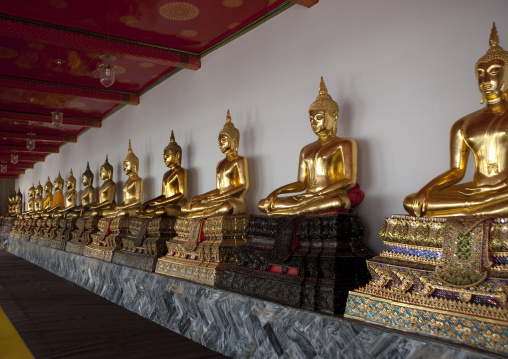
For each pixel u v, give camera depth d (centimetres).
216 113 602
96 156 1046
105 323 495
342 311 327
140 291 546
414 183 365
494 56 286
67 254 844
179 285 468
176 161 643
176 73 709
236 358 379
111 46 583
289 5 495
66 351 388
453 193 287
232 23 554
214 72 613
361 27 416
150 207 629
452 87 343
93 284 699
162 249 561
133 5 510
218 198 506
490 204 270
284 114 491
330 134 405
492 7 322
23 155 1498
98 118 1026
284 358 338
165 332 462
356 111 415
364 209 403
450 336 255
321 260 349
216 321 408
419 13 370
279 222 391
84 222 829
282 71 499
